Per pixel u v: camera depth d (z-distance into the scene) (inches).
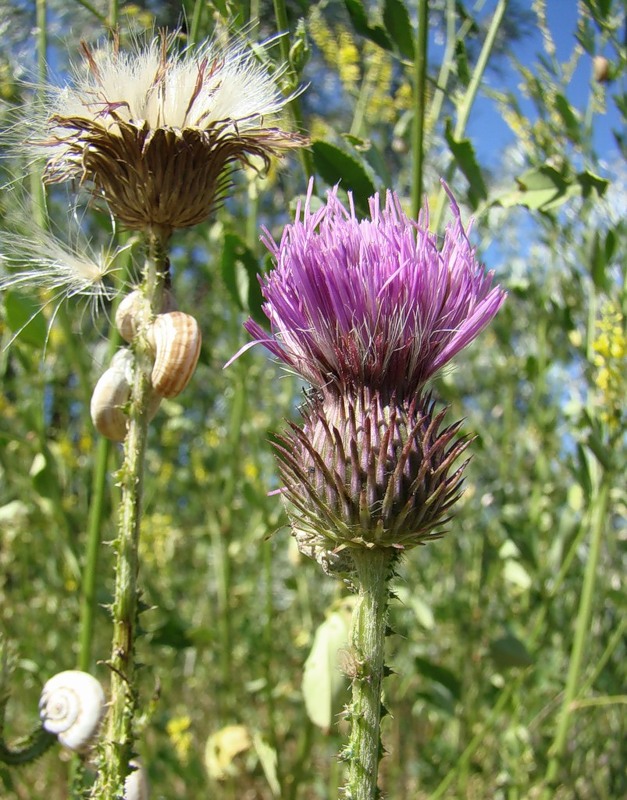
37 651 12.8
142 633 5.2
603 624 12.8
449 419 12.1
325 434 5.0
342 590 9.1
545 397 15.8
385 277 5.0
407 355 5.0
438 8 10.2
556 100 9.5
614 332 9.3
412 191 7.7
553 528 13.6
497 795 11.6
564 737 10.0
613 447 9.6
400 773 14.3
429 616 11.7
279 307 5.2
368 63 11.1
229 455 13.9
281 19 7.3
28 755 5.8
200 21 7.9
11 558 13.3
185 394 15.6
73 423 15.9
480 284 5.2
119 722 5.0
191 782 12.2
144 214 5.3
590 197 8.4
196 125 5.3
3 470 13.5
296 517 5.1
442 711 11.5
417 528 4.8
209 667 14.8
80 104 5.3
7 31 8.4
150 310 5.4
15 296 7.4
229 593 12.7
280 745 12.6
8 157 5.9
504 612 13.9
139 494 5.2
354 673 4.7
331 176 7.3
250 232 11.2
